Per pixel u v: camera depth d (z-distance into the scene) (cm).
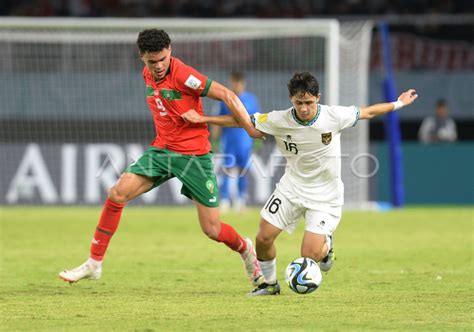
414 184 6800
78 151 6456
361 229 5141
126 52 7175
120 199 2752
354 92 6538
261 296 2753
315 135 2580
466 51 7725
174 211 6366
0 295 2778
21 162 6462
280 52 7375
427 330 2142
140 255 3981
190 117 2670
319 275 2512
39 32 6906
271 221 2658
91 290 2903
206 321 2280
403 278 3195
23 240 4631
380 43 7675
